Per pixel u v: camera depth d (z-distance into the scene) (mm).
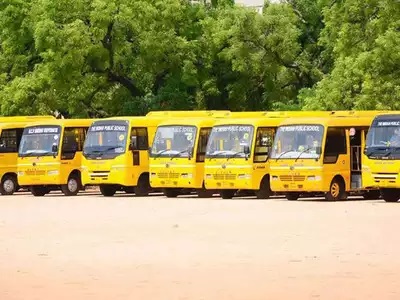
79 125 81750
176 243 42500
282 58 98750
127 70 101125
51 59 98562
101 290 30328
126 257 38031
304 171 68188
